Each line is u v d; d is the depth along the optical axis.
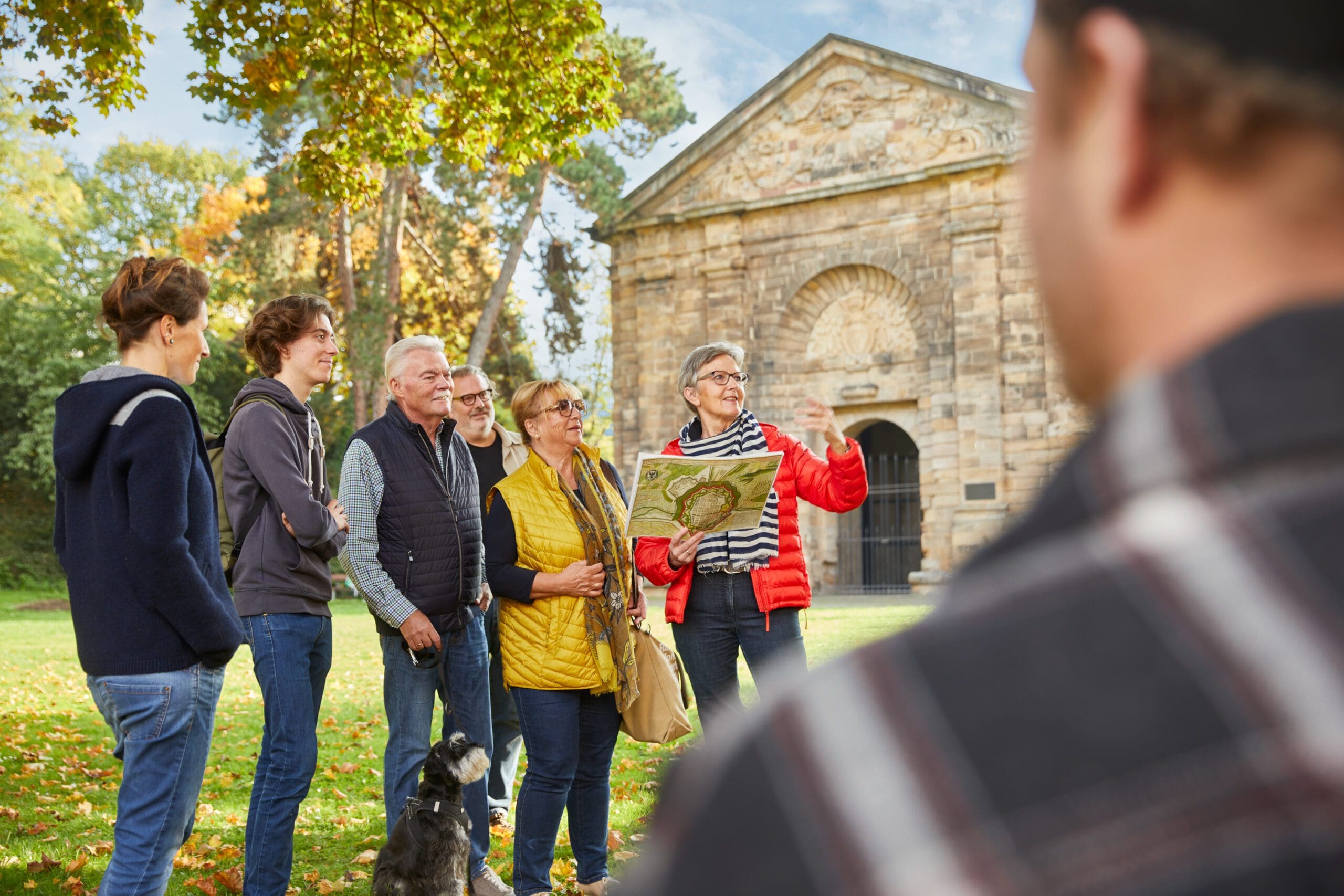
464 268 31.08
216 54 10.41
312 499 4.25
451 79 10.92
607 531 4.64
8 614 26.92
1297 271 0.51
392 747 4.61
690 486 4.54
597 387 48.41
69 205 40.06
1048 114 0.60
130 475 3.35
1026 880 0.42
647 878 0.53
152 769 3.37
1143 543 0.47
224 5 10.17
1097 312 0.57
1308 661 0.42
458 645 4.86
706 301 27.50
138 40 10.27
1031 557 0.52
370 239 33.53
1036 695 0.46
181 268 3.75
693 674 4.99
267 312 4.62
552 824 4.41
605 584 4.55
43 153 37.88
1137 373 0.55
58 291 38.75
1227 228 0.52
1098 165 0.56
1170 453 0.48
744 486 4.59
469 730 4.84
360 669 13.36
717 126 27.28
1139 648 0.45
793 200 26.41
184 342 3.74
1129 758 0.43
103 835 6.05
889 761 0.46
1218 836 0.41
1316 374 0.46
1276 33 0.48
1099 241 0.56
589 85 10.69
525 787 4.45
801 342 26.88
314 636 4.34
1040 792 0.43
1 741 8.71
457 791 4.24
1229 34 0.49
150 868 3.33
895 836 0.44
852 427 26.86
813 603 22.98
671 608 4.92
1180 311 0.53
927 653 0.50
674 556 4.77
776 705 0.52
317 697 4.50
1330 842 0.40
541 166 29.20
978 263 24.42
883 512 27.09
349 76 10.71
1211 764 0.42
